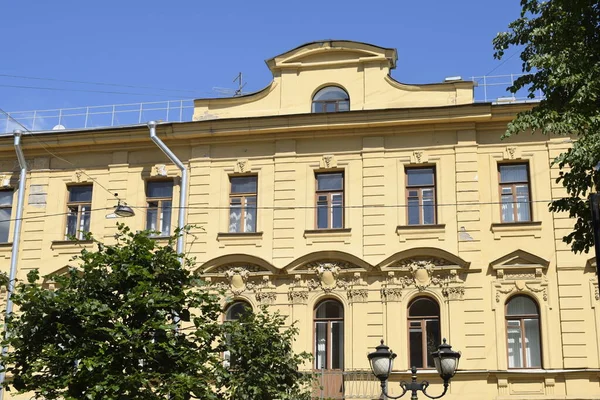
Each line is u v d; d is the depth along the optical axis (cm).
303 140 2950
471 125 2864
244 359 2175
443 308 2706
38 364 1706
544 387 2609
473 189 2809
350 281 2775
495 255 2752
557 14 1884
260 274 2817
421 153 2872
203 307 1875
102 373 1667
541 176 2806
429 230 2788
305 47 3016
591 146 1727
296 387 2261
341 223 2872
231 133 2962
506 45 1952
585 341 2631
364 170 2886
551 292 2689
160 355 1758
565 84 1808
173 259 1841
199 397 1784
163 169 3008
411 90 2933
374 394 2648
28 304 1742
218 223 2919
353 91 2970
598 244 1099
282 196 2906
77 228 3047
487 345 2662
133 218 2997
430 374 2644
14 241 3003
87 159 3092
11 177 3116
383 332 2711
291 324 2514
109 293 1803
